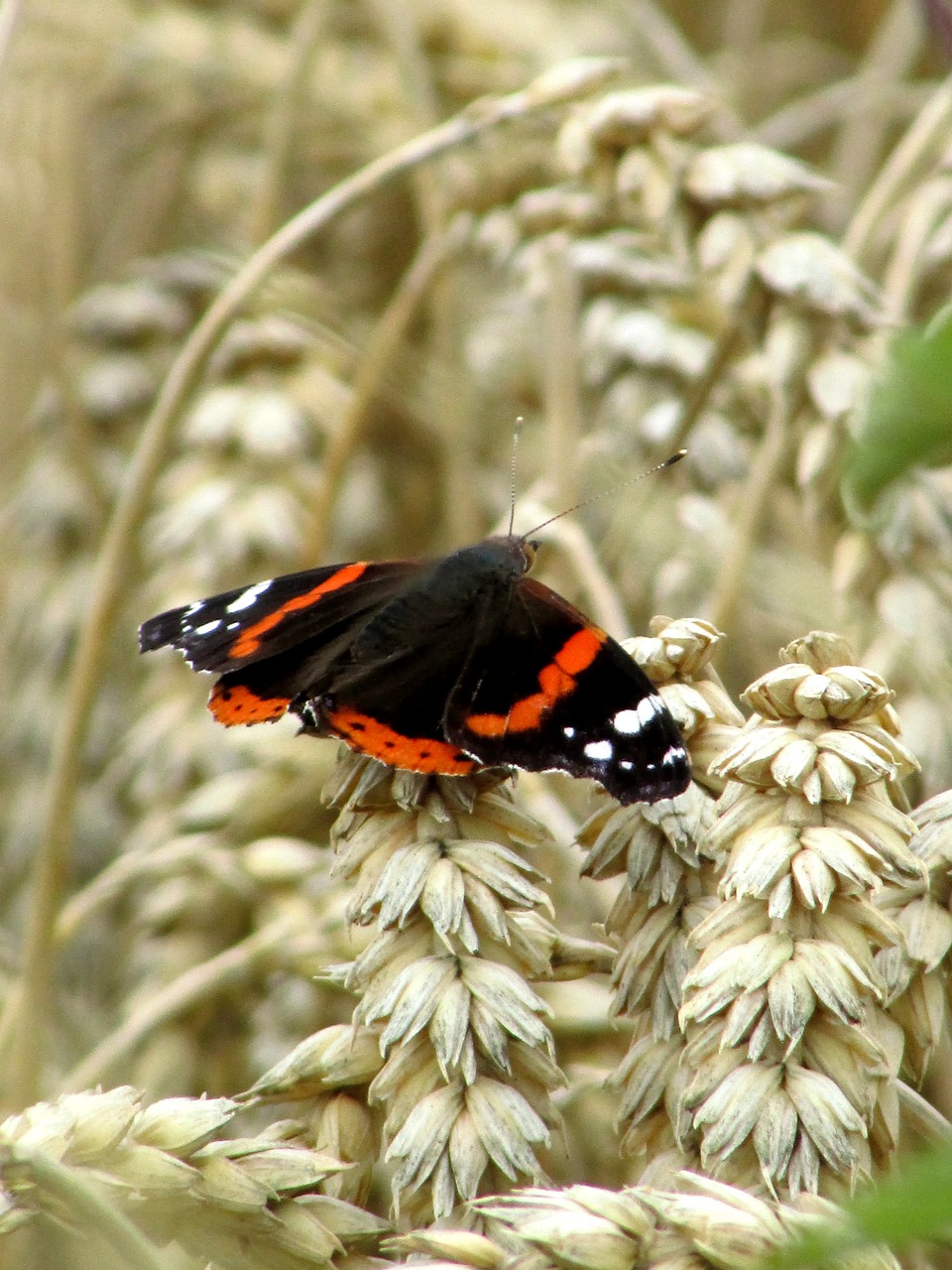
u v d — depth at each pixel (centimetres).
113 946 123
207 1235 89
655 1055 90
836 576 99
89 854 129
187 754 120
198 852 101
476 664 93
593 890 101
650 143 100
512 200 135
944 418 63
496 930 89
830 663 89
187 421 137
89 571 137
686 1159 89
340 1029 90
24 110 144
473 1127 89
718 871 90
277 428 134
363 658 95
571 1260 87
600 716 91
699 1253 87
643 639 92
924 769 97
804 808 89
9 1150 87
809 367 99
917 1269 90
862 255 112
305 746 107
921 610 98
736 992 88
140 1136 88
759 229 100
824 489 99
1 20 102
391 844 90
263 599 96
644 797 90
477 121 102
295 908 101
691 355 131
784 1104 88
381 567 98
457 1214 89
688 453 124
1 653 141
